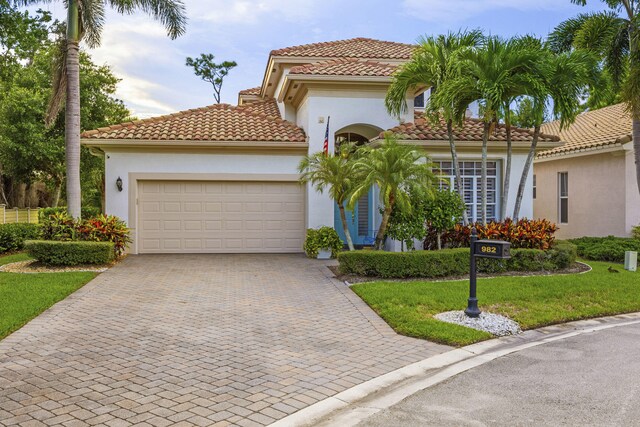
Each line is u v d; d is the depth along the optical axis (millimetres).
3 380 5691
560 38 18609
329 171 13438
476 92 13250
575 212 20438
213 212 17016
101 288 10906
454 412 4984
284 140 16703
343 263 12227
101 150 17375
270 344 7230
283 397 5320
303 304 9727
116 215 16375
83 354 6656
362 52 20797
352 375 6023
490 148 16531
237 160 16938
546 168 22156
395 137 13359
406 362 6547
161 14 15594
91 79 26781
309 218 16953
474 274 8555
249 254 16812
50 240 13641
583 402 5223
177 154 16641
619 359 6730
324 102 16906
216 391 5457
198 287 11242
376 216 17312
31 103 24766
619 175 18172
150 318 8578
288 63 20109
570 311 9312
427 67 13875
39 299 9344
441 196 13648
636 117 15586
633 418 4809
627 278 11984
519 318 8664
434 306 9164
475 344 7418
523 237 13562
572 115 13578
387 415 4918
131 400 5172
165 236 16797
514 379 5953
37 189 34719
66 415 4781
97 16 15180
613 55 17953
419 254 11961
